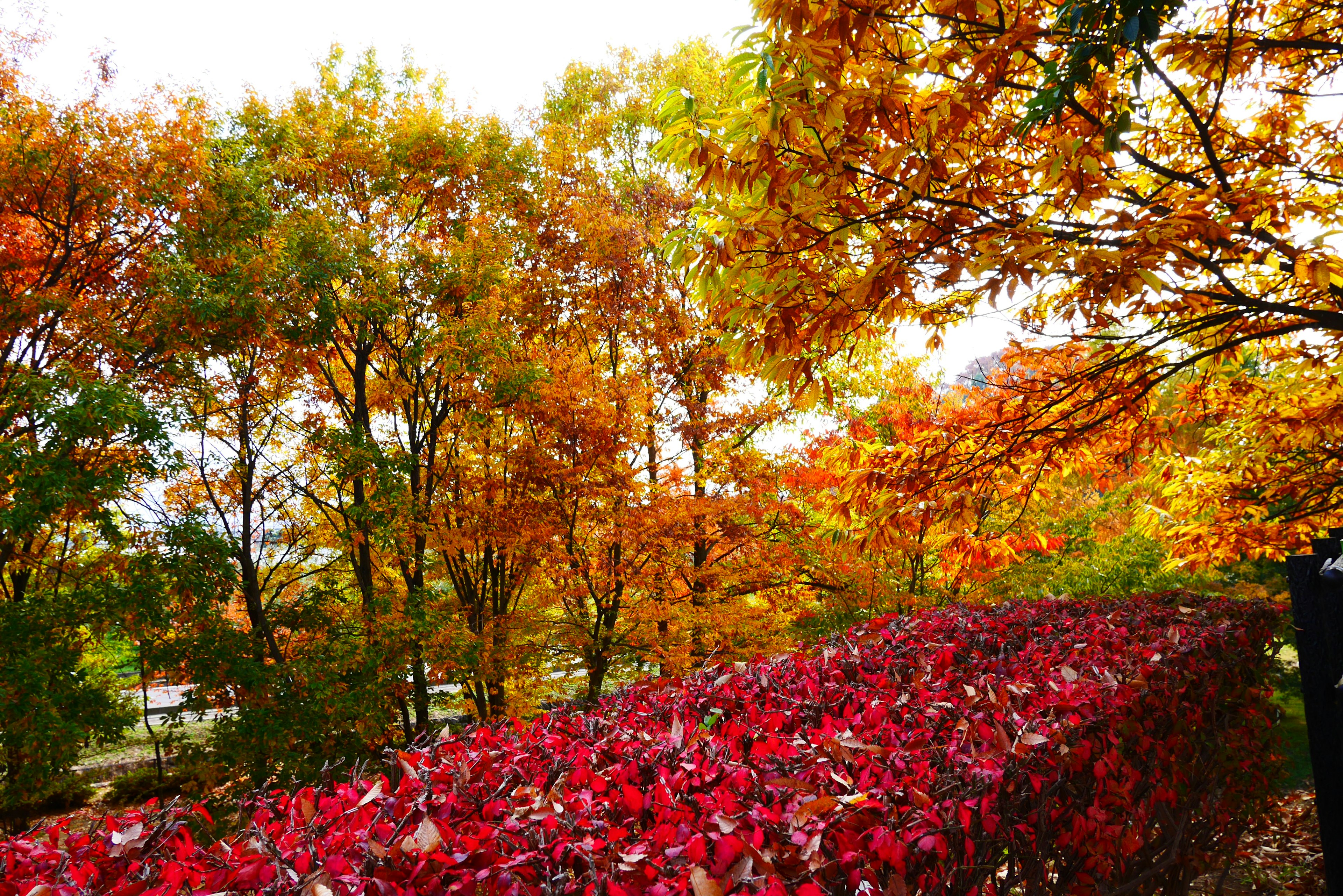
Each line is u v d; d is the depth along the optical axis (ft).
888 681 10.84
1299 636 9.48
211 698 35.76
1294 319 12.80
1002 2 9.84
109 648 41.45
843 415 37.52
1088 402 13.53
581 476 37.65
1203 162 13.78
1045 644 13.69
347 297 42.88
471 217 50.31
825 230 10.30
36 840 5.94
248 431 42.73
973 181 10.30
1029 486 15.37
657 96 9.61
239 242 39.19
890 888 5.19
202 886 5.11
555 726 9.16
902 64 9.50
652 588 38.52
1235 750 14.28
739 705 9.87
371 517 40.29
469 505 42.73
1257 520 17.92
